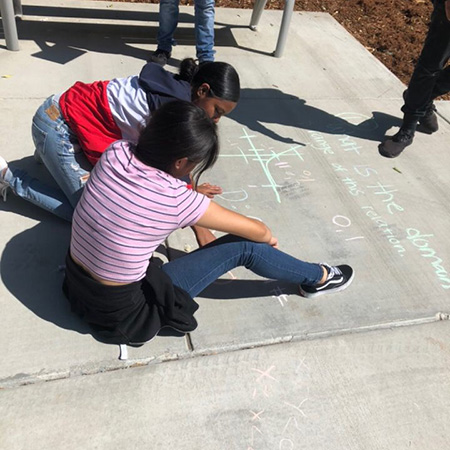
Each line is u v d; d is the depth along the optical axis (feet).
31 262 7.99
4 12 13.05
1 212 8.79
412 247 9.39
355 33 17.92
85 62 13.78
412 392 6.99
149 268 6.22
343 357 7.31
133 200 5.42
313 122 12.67
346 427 6.46
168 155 5.30
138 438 6.03
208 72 6.84
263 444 6.15
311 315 7.84
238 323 7.54
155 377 6.68
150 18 15.80
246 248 6.91
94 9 16.14
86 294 6.16
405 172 11.38
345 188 10.63
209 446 6.06
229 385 6.72
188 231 9.03
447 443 6.46
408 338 7.72
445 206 10.53
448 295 8.52
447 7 9.53
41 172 9.78
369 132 12.59
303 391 6.79
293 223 9.54
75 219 5.82
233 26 16.89
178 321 6.69
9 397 6.23
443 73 11.51
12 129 10.85
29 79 12.69
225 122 12.17
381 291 8.42
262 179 10.52
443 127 13.23
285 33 14.90
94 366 6.68
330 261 8.86
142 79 7.05
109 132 7.50
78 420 6.11
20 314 7.18
